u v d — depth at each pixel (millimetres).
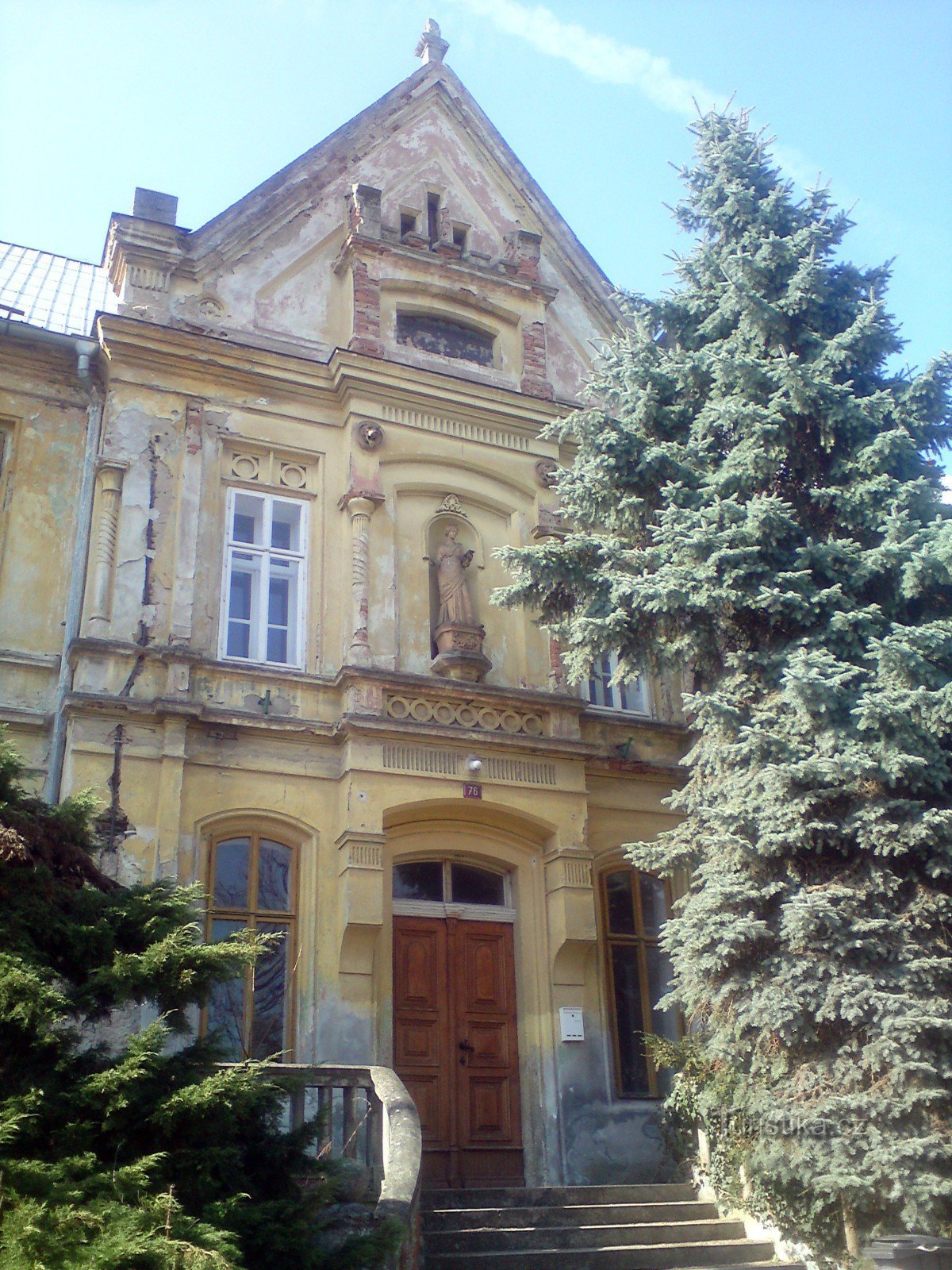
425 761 14844
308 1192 8023
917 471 13352
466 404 17344
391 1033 14039
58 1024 8188
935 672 11570
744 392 13641
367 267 17500
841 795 11555
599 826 16469
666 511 13352
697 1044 13289
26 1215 6020
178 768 13695
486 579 16969
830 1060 10805
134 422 15344
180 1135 7496
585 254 20109
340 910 13930
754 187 15117
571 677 13867
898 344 13875
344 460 16406
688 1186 13242
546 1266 10781
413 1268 8844
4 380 15570
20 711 13898
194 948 8102
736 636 13320
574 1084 14617
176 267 16531
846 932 10852
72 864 8625
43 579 14773
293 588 15781
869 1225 10523
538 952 15281
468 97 20047
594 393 15211
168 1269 6062
